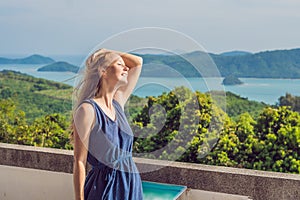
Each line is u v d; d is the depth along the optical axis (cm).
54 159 345
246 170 307
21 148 359
